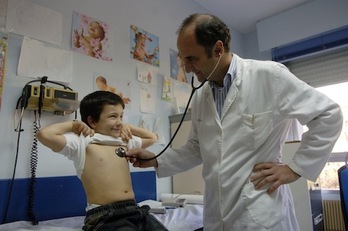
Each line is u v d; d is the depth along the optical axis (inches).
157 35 94.3
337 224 104.0
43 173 58.6
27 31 59.8
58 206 58.6
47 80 61.0
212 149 39.9
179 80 99.5
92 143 43.4
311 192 76.3
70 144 40.6
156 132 85.1
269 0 115.5
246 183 36.9
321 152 34.5
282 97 36.7
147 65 88.0
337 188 109.8
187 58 37.8
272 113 37.3
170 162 46.0
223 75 40.9
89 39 72.0
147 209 42.5
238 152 37.8
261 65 39.4
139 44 86.7
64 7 67.6
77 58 68.4
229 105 39.1
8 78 56.1
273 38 124.5
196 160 47.7
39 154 58.4
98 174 41.2
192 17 38.0
